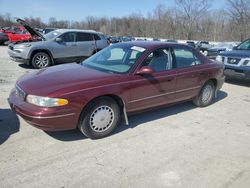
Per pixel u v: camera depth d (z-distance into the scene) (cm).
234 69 806
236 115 546
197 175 323
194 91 543
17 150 360
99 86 385
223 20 4778
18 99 386
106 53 502
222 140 423
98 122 397
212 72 568
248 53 805
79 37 1093
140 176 316
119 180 307
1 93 618
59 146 377
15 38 2114
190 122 492
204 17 5022
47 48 1002
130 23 7456
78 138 403
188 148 390
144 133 433
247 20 3728
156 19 6150
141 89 436
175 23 5488
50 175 310
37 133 412
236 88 800
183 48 523
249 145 410
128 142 399
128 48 480
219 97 681
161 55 477
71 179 305
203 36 5034
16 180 298
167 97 487
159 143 401
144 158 356
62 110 355
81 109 372
